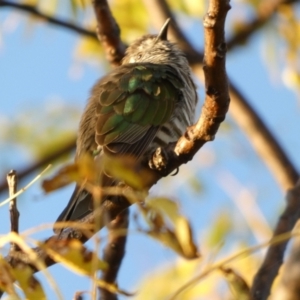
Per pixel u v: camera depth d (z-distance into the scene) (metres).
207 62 7.77
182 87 12.28
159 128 11.45
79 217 9.39
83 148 11.24
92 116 11.56
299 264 8.78
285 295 8.66
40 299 5.85
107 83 11.94
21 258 6.51
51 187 6.44
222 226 13.52
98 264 5.88
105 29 12.20
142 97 11.61
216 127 8.46
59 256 5.85
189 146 8.80
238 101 14.27
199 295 10.80
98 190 6.34
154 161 9.03
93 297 5.77
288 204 9.66
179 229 6.26
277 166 13.88
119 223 10.02
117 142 10.82
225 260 5.98
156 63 13.24
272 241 6.08
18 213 7.22
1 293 6.07
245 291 6.48
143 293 11.52
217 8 7.38
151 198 6.27
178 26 14.68
